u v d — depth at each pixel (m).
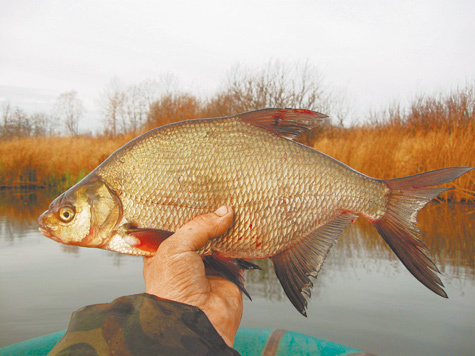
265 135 0.42
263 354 0.53
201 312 0.27
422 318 0.77
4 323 0.75
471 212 1.90
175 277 0.35
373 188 0.44
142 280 1.04
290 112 0.42
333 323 0.76
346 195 0.43
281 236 0.42
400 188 0.44
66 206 0.42
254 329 0.62
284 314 0.81
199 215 0.41
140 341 0.24
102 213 0.42
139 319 0.25
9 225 1.80
